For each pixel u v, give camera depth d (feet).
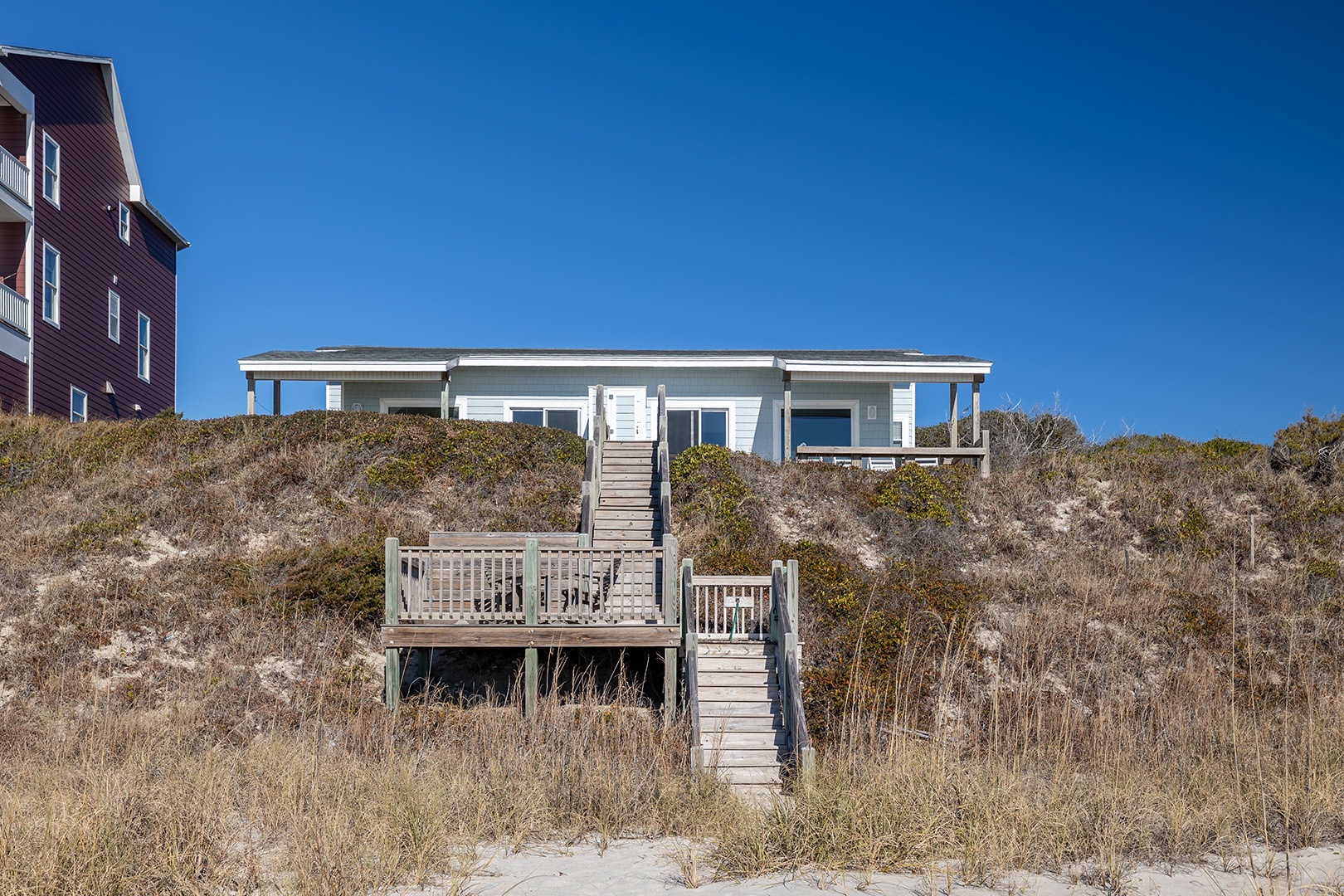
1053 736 37.40
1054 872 24.70
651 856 26.30
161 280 105.40
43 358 80.74
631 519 61.31
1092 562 61.21
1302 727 35.99
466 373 85.35
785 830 26.27
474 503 63.10
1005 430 110.11
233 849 25.26
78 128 87.92
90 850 22.75
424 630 41.57
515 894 23.09
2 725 38.99
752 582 44.42
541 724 37.22
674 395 86.58
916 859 25.02
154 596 48.60
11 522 56.49
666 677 41.75
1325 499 68.28
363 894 22.61
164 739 36.11
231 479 63.16
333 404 84.79
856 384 87.25
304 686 42.96
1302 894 22.81
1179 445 90.07
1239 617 53.72
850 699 42.65
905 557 61.31
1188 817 27.48
